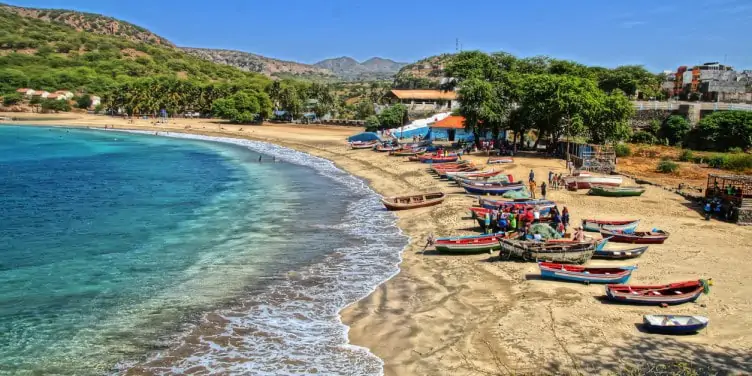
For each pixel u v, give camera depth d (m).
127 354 19.69
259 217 41.62
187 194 51.78
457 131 88.25
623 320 21.30
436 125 88.69
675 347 19.00
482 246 30.73
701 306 22.38
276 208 45.06
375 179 61.25
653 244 31.70
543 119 66.56
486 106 70.12
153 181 60.16
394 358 19.06
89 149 96.62
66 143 106.94
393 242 34.38
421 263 29.75
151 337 21.03
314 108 160.38
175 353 19.72
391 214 42.56
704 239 32.53
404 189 53.91
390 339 20.53
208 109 169.62
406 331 21.14
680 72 119.19
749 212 36.03
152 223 39.62
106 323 22.28
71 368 18.67
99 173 66.56
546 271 26.05
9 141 108.62
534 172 55.94
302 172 67.88
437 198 45.09
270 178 62.66
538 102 64.50
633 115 72.88
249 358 19.30
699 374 17.17
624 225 34.75
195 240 34.88
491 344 19.69
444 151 71.31
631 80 91.12
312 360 19.08
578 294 24.16
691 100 94.19
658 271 26.88
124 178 62.44
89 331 21.56
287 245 33.66
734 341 19.33
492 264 28.95
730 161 58.81
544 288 24.95
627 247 31.22
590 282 25.44
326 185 57.50
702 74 110.38
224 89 170.12
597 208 41.12
